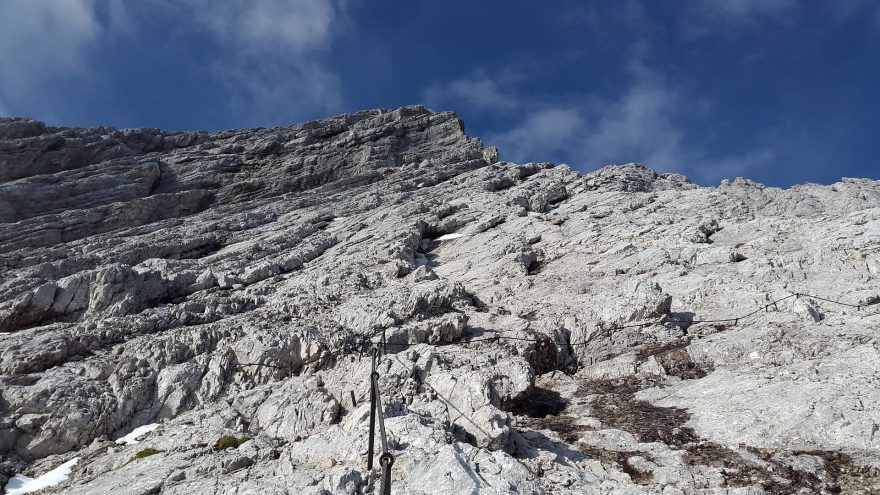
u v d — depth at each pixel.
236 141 74.56
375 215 48.03
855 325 20.94
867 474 13.76
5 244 46.94
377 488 12.76
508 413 17.58
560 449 15.51
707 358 20.89
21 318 27.61
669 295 24.28
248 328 24.59
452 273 36.06
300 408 17.53
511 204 48.38
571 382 20.92
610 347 22.95
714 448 15.44
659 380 20.33
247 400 19.80
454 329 24.00
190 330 24.34
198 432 17.81
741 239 34.16
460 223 45.41
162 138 70.75
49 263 36.72
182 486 14.25
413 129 78.00
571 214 45.31
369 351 22.23
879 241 28.22
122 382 21.17
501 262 35.44
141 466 16.05
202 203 61.97
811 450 14.80
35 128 62.56
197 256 44.16
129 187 59.03
